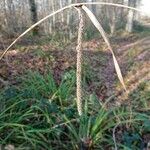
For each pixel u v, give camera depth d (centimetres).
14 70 729
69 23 1423
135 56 1190
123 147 436
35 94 544
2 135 419
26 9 1576
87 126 440
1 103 484
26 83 607
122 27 2392
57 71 794
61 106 516
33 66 800
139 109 577
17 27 1339
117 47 1486
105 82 805
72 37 1343
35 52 912
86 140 425
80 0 1574
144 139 473
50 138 441
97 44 1413
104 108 489
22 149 395
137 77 855
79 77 282
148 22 2970
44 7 1714
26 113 450
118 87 771
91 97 565
